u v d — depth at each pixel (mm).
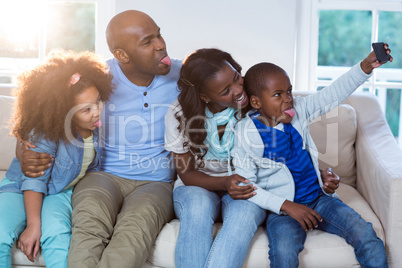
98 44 2523
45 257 1501
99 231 1496
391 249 1545
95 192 1610
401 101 2543
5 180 1690
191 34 2395
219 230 1569
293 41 2393
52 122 1576
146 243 1486
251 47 2400
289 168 1612
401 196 1521
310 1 2434
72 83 1566
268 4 2369
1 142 1993
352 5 2447
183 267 1444
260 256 1490
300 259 1483
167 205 1644
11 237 1496
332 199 1593
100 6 2494
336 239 1518
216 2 2371
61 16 2535
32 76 1613
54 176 1643
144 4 2375
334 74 2520
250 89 1600
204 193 1601
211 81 1548
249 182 1579
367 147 1832
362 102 2041
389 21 2477
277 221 1526
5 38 2525
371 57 1545
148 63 1662
